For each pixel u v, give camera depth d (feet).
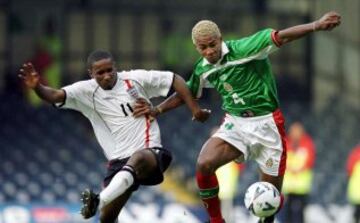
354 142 258.98
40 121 253.03
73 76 254.27
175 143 250.57
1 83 254.68
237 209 217.77
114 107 102.58
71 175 241.76
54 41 253.85
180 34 258.78
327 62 264.93
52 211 212.84
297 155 195.21
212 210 102.47
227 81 101.45
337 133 260.62
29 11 254.27
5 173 240.94
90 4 256.52
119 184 97.71
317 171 249.96
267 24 260.42
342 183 244.63
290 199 195.72
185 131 253.44
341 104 264.93
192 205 222.07
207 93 258.98
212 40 99.09
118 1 257.55
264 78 101.14
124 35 257.75
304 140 195.93
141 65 257.96
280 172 103.35
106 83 101.50
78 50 255.50
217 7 258.98
